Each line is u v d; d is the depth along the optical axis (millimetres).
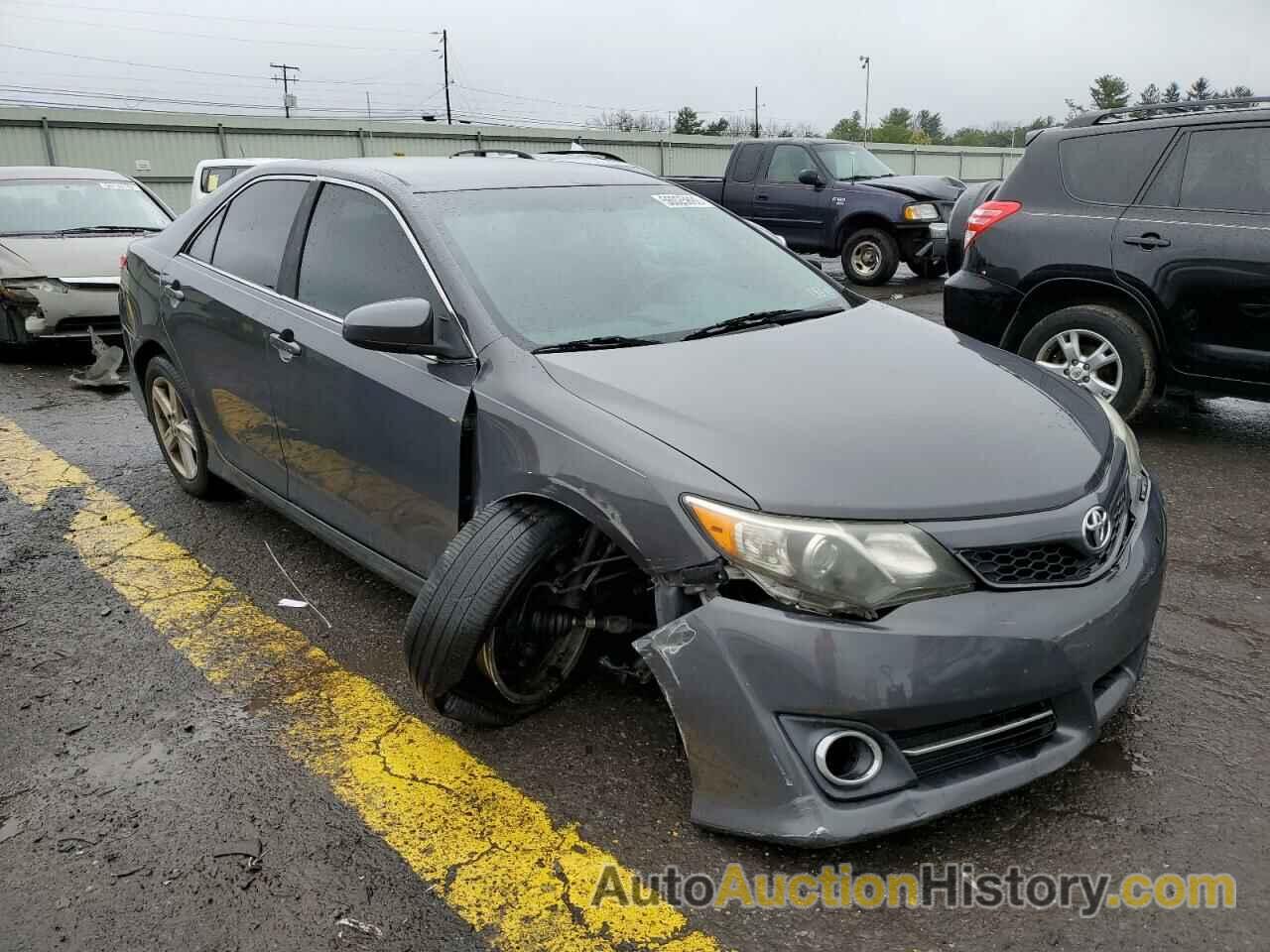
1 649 3547
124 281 4941
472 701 2805
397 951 2195
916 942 2189
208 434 4430
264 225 4035
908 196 13148
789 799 2246
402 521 3256
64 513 4824
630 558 2617
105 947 2215
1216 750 2805
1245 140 5191
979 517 2332
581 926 2254
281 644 3547
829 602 2229
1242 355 5223
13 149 25297
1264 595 3766
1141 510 2791
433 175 3625
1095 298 5730
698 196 4137
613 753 2861
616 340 3082
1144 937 2178
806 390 2768
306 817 2631
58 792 2748
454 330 3061
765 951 2178
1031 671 2291
